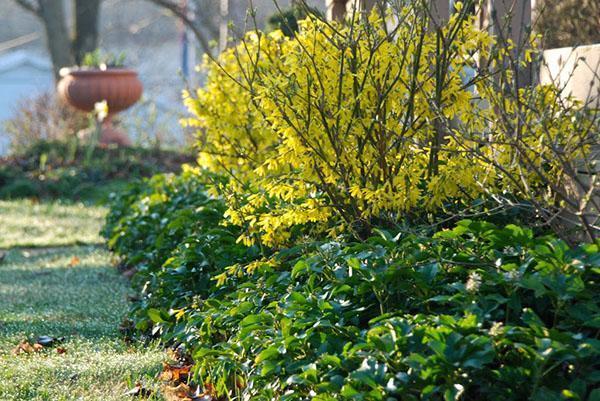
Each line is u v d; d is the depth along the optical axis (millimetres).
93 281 8172
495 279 3955
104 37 41719
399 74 5164
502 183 5082
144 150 17922
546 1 5816
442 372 3574
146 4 42938
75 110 19719
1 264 9641
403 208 5188
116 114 19703
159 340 5621
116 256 9289
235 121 7457
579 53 5414
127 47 42250
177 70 7691
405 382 3562
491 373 3676
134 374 4992
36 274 8766
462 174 5078
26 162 16500
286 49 6039
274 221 5301
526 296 4133
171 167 16984
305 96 5293
